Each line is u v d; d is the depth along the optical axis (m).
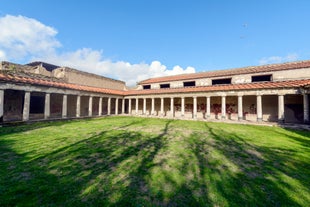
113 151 6.61
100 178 4.25
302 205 3.20
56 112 22.73
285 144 8.05
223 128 13.41
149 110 31.20
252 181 4.18
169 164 5.27
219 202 3.27
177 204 3.20
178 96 23.72
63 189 3.69
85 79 27.53
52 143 7.84
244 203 3.25
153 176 4.39
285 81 16.78
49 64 25.41
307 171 4.84
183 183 4.03
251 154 6.44
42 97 21.06
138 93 28.11
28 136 9.44
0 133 10.30
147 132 11.07
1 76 14.07
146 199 3.34
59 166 5.02
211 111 24.11
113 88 33.72
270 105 19.95
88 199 3.32
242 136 10.01
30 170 4.70
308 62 18.16
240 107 18.31
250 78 21.09
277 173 4.69
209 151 6.79
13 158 5.68
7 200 3.22
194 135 10.22
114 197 3.40
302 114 18.31
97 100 28.81
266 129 12.99
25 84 15.40
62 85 19.38
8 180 4.07
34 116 20.09
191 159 5.77
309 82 14.03
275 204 3.23
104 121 18.23
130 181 4.11
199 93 21.52
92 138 9.02
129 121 18.36
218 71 26.20
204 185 3.95
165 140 8.71
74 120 19.16
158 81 30.28
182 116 23.02
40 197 3.36
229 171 4.79
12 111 18.27
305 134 10.80
